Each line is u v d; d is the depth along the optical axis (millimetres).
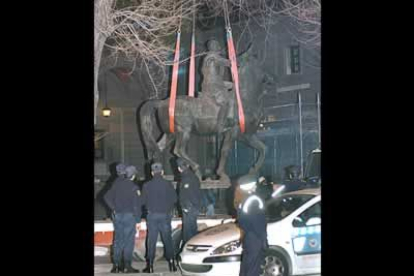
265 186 18234
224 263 13586
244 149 26828
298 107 26531
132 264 16828
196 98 20016
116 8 22438
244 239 12125
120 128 28891
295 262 13586
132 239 15242
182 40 26031
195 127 20047
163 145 20219
